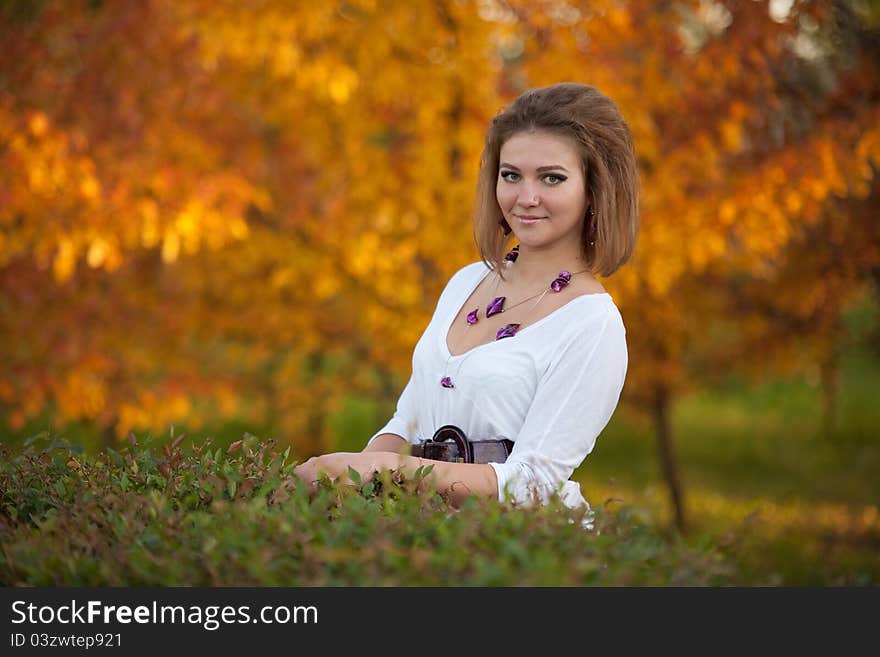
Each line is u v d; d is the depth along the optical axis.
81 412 10.76
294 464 3.53
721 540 3.01
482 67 9.12
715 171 9.55
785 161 9.12
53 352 10.16
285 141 10.21
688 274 11.89
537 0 8.99
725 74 9.37
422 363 4.13
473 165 9.17
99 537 2.82
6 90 8.89
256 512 2.85
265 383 12.19
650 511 2.96
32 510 3.28
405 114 9.73
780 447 21.30
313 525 2.79
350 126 9.73
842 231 11.48
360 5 8.82
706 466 20.02
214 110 9.64
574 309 3.83
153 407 10.74
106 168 8.62
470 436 3.90
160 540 2.77
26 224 8.64
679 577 2.61
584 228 4.05
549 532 2.71
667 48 9.22
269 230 10.33
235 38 8.69
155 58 9.18
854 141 9.27
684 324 12.62
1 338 10.20
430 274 10.31
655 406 14.50
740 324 12.87
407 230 9.68
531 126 3.90
